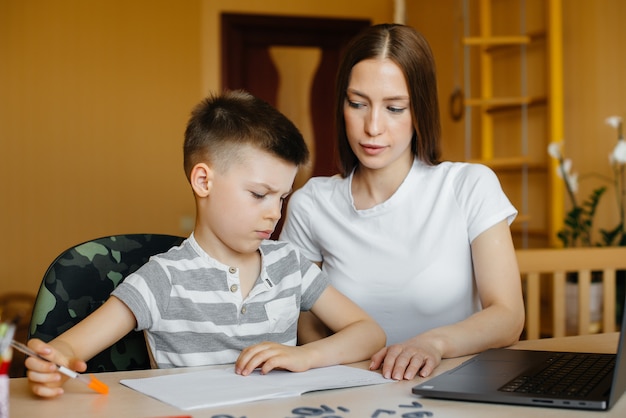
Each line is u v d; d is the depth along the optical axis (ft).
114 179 16.53
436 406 3.28
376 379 3.77
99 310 4.17
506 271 5.01
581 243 11.53
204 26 16.63
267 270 4.63
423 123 5.16
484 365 3.92
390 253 5.36
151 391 3.48
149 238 5.06
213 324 4.39
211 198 4.33
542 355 4.17
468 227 5.20
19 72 16.19
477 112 14.17
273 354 3.91
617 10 11.00
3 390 2.82
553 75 11.64
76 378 3.46
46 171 16.31
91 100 16.43
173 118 16.67
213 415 3.13
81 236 16.44
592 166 11.53
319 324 5.29
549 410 3.18
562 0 12.09
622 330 3.19
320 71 17.21
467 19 14.38
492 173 5.31
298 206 5.75
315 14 16.90
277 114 4.41
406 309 5.33
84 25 16.37
